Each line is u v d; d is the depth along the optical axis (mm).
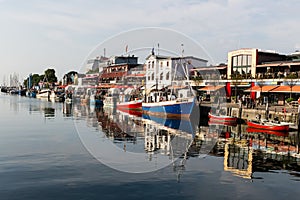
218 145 28469
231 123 44750
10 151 23938
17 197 14438
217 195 15258
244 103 53531
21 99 122875
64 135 32406
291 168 20359
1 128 38469
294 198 15094
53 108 73625
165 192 15438
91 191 15359
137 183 16562
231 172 18984
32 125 41438
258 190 16062
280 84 52625
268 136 34562
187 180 17250
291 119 38750
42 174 17812
